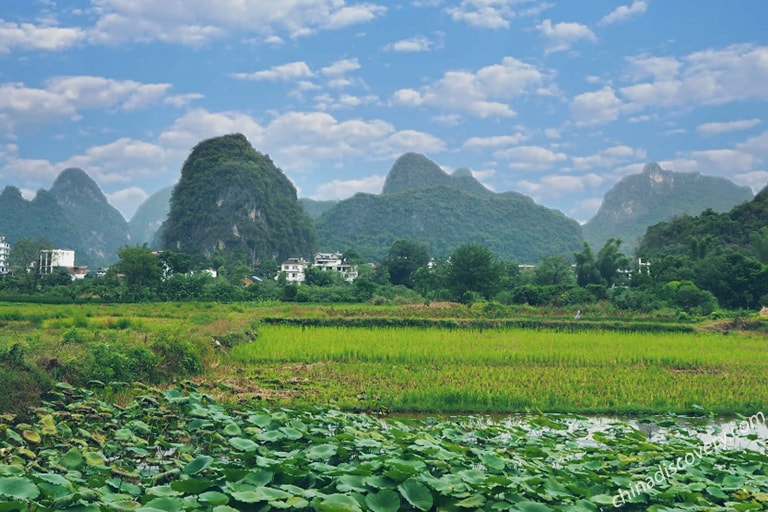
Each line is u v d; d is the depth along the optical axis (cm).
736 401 1750
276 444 966
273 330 3269
